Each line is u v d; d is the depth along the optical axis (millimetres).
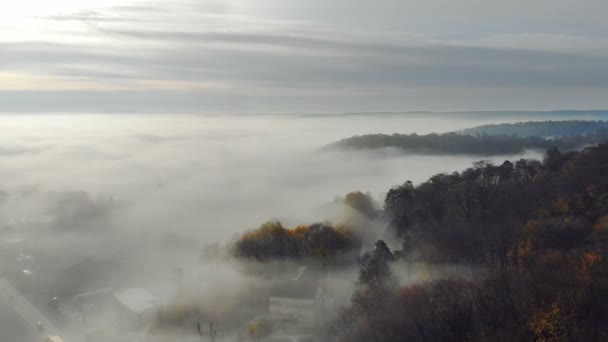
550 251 81500
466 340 65562
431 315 72125
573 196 111625
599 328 58062
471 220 117500
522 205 119500
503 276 77000
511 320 65125
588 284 65438
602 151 148875
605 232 85062
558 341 57938
